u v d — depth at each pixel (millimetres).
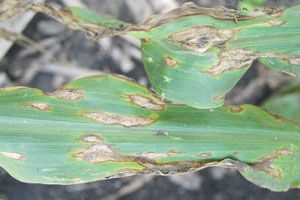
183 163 500
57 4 605
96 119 489
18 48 619
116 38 623
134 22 611
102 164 492
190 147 499
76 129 487
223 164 505
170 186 654
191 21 456
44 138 483
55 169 488
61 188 657
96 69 631
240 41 464
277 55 471
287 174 514
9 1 447
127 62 629
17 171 488
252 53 469
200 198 652
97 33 461
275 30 462
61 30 623
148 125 496
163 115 499
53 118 484
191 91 485
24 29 618
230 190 648
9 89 484
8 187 657
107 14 613
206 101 488
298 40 465
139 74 631
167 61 476
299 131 513
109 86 491
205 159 502
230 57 469
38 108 483
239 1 565
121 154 494
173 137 497
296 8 457
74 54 628
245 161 509
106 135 491
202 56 468
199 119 502
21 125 481
